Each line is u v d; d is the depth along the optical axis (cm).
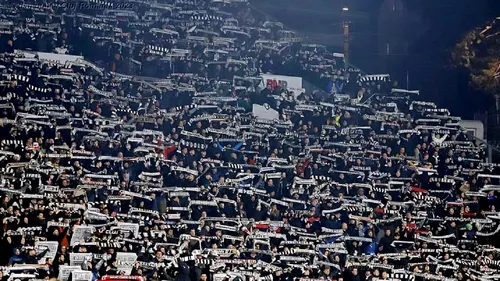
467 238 11594
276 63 14475
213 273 9894
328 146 12700
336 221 11181
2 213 9750
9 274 9088
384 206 11738
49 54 13162
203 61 13875
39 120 11369
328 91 14325
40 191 10350
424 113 13875
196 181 11306
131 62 13688
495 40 15375
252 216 11119
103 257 9538
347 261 10512
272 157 12062
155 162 11275
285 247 10556
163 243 9988
